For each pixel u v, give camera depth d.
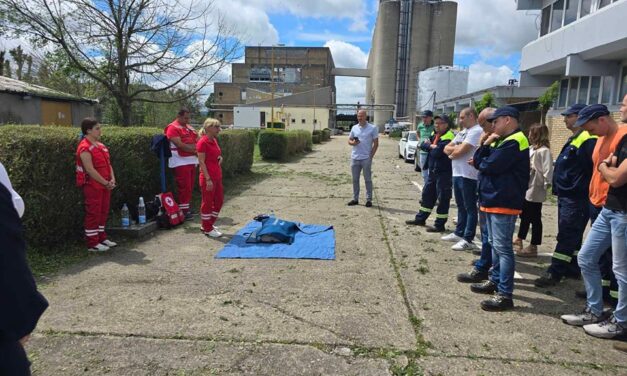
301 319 3.59
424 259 5.25
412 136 19.81
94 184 5.18
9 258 1.32
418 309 3.83
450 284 4.45
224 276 4.56
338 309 3.79
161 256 5.21
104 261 5.00
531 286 4.44
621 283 3.27
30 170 4.90
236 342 3.20
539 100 13.53
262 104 66.69
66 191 5.42
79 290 4.12
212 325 3.45
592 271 3.53
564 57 11.95
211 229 6.14
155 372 2.81
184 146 6.96
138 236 5.98
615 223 3.26
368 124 8.40
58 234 5.39
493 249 4.04
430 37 99.50
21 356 1.43
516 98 18.61
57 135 5.28
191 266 4.86
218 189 6.20
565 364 2.97
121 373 2.79
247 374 2.80
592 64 11.31
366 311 3.76
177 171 7.05
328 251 5.48
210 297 4.00
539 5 14.61
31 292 1.38
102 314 3.61
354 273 4.72
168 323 3.47
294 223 6.43
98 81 13.08
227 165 11.69
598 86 12.15
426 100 62.28
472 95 23.23
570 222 4.34
